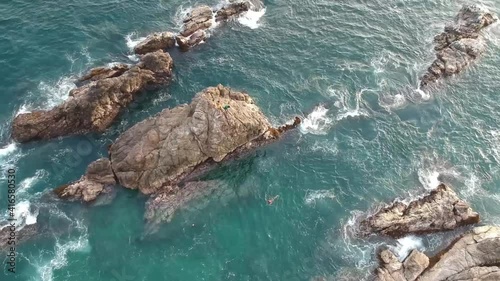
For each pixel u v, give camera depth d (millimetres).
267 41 72688
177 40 70438
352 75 68438
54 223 52000
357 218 53562
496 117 64500
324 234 52406
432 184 56750
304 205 54812
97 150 58188
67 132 59156
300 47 72062
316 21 76438
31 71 65625
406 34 75125
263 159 58625
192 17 73875
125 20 74312
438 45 73250
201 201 54438
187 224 52656
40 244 50500
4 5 74000
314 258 50531
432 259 49500
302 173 57594
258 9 77812
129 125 60812
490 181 57500
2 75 64812
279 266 49938
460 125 63344
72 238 51156
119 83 61188
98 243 50938
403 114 64188
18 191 54156
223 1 79375
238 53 70625
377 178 57312
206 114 56188
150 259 49969
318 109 64062
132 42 71125
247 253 50875
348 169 58094
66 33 70938
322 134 61469
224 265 49844
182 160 55031
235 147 57844
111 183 54719
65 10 74375
